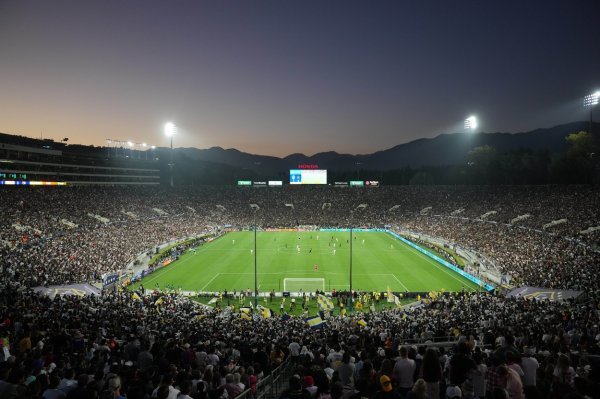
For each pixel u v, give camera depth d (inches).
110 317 1089.4
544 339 726.5
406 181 7460.6
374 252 3034.0
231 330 1069.1
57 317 969.5
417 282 2194.9
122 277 2139.5
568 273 1763.0
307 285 2149.4
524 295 1605.6
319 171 4916.3
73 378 453.7
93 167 4458.7
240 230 4195.4
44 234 2549.2
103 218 3265.3
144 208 3932.1
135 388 360.2
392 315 1407.5
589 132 4124.0
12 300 1163.3
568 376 385.4
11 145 3336.6
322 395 349.1
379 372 418.6
